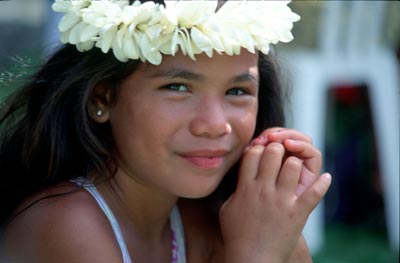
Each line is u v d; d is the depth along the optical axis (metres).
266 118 1.93
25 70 1.90
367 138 4.39
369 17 3.95
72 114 1.71
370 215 4.45
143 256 1.73
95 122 1.68
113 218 1.65
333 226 4.42
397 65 4.11
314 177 1.74
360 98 4.27
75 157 1.72
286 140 1.75
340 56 4.04
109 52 1.59
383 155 4.18
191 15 1.49
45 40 3.51
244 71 1.59
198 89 1.56
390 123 4.14
